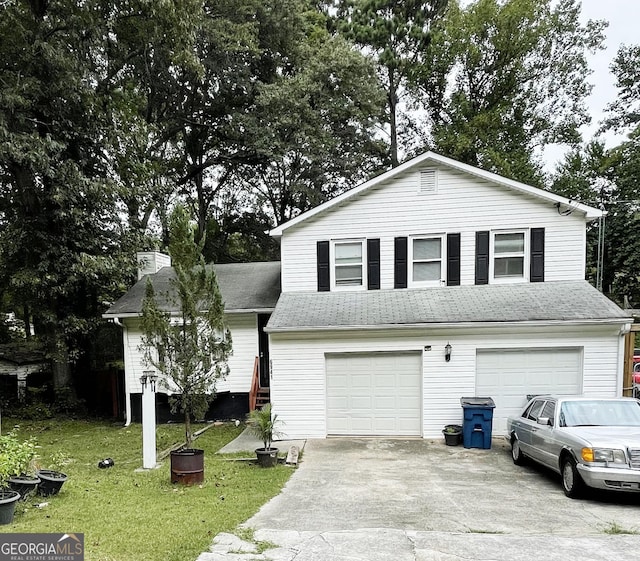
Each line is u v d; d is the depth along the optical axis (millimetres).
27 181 13547
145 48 17641
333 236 12672
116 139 14086
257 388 12859
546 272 11898
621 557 4406
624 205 24984
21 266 14383
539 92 26703
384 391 11023
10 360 15305
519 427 8375
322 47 21656
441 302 11438
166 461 8977
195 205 28359
